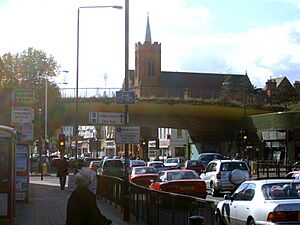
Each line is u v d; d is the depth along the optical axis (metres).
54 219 18.25
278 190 13.48
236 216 14.50
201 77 127.25
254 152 64.38
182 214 11.27
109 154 118.31
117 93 18.66
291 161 54.91
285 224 12.47
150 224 15.03
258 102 69.50
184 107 63.75
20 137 22.55
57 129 73.06
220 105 65.19
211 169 30.69
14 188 15.84
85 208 8.17
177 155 101.19
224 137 75.62
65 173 32.03
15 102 26.31
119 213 20.09
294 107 75.94
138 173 32.03
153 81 123.06
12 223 15.59
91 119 19.33
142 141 76.38
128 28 18.89
